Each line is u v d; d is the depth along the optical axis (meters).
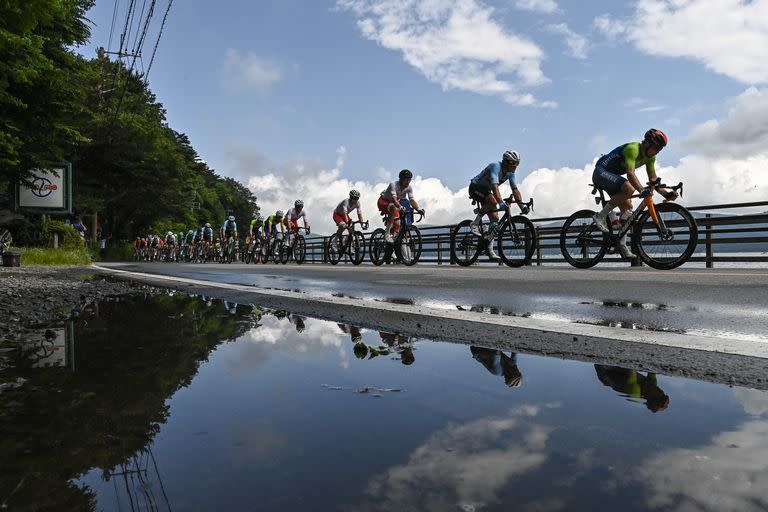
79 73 12.41
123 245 42.47
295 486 0.69
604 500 0.64
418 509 0.61
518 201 8.90
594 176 7.42
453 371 1.48
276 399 1.16
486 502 0.64
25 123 10.76
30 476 0.72
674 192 6.79
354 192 14.97
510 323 2.43
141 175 35.25
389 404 1.12
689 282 4.97
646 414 1.05
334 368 1.52
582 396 1.20
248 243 23.16
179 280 6.56
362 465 0.76
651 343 1.88
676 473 0.74
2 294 4.47
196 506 0.62
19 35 8.05
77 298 4.17
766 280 5.09
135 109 38.16
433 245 16.27
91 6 17.11
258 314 3.04
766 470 0.75
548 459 0.79
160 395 1.19
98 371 1.46
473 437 0.90
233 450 0.83
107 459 0.79
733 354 1.67
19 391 1.23
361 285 5.58
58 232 18.31
